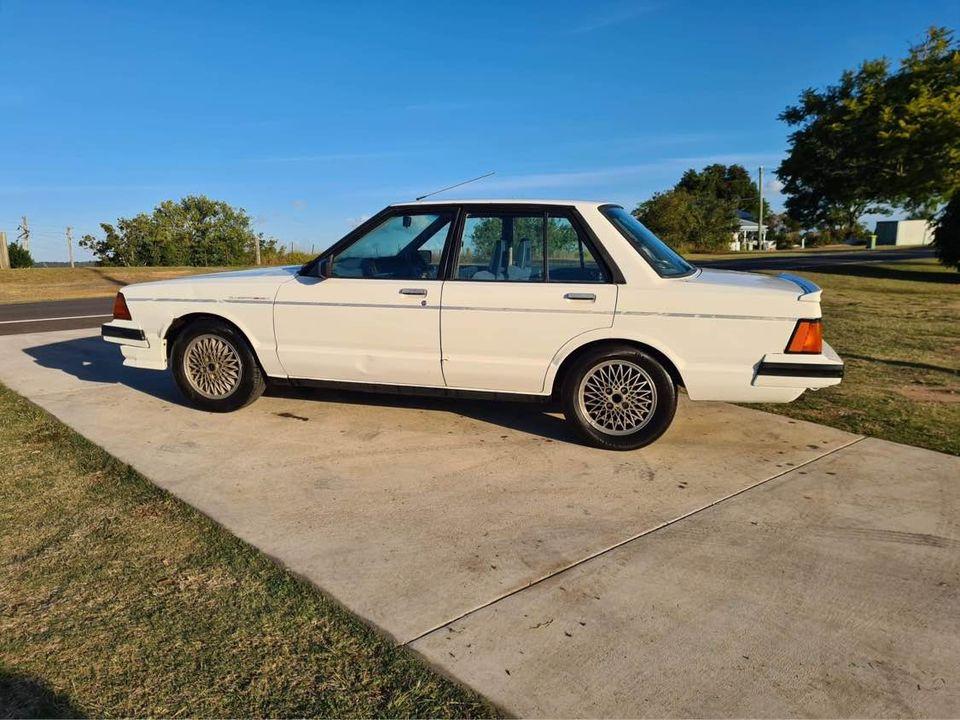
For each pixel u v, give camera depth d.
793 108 26.41
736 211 56.38
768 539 3.27
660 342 4.27
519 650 2.43
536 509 3.60
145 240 38.75
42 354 8.10
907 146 21.91
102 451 4.44
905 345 8.46
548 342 4.42
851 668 2.34
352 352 4.85
